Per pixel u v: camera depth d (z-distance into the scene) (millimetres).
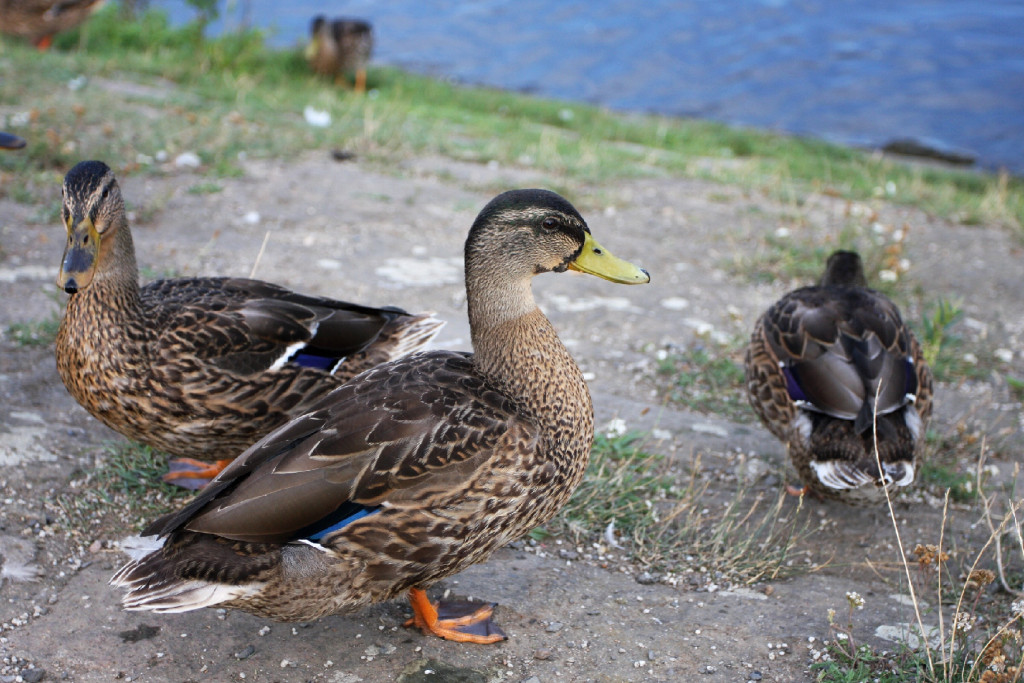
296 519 2980
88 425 4699
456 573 3594
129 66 12578
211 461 4352
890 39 25422
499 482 3229
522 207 3525
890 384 4137
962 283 7727
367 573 3125
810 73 22656
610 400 5500
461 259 7398
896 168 14719
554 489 3465
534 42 24266
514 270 3529
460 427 3217
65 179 3971
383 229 7832
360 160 9680
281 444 3143
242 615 3602
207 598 2885
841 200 10086
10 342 5289
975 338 6738
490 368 3541
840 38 25453
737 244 8266
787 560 4203
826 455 4113
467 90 17047
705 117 19516
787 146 15297
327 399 3365
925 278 7766
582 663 3430
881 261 7543
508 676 3357
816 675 3395
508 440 3270
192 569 2881
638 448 4930
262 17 25312
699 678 3361
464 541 3229
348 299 6422
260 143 9547
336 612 3201
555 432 3486
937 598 3967
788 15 27469
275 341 4086
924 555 3572
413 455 3121
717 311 6898
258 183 8531
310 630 3545
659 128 14961
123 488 4254
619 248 8016
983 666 3342
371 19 25688
